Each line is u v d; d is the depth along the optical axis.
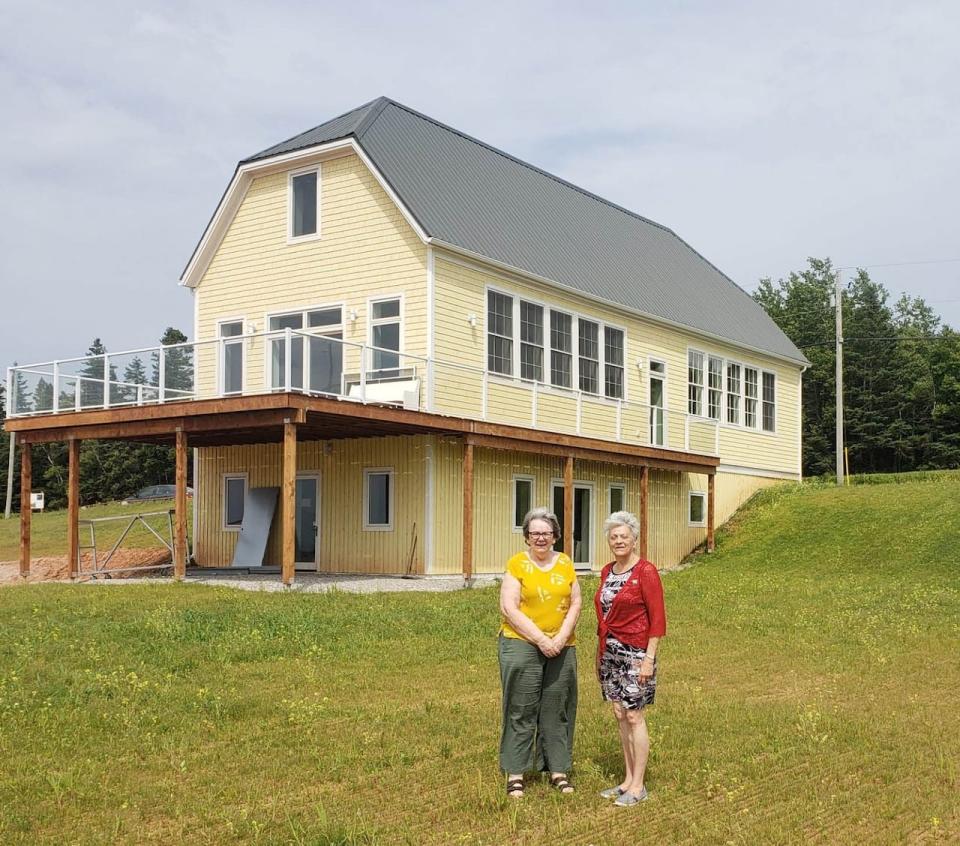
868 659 13.40
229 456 25.41
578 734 9.20
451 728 9.20
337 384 20.34
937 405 58.34
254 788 7.51
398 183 22.94
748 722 9.59
